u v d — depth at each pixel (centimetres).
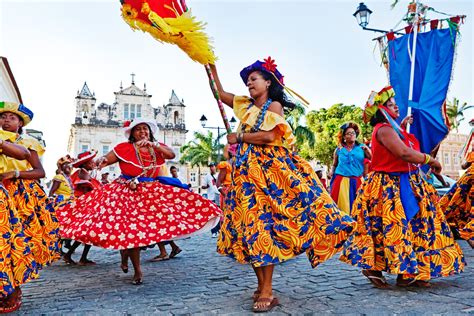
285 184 304
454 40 561
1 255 290
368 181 362
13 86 2042
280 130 310
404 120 399
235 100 339
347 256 354
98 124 4669
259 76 324
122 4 334
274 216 300
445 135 522
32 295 390
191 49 336
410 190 345
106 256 664
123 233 411
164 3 341
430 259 334
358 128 662
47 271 529
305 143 3114
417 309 282
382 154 354
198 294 364
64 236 423
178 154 4944
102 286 422
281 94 330
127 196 433
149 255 652
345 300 318
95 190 471
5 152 313
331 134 3162
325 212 293
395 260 330
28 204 351
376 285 354
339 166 652
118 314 308
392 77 605
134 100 4872
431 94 546
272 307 302
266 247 288
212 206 446
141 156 448
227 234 322
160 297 358
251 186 306
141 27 330
